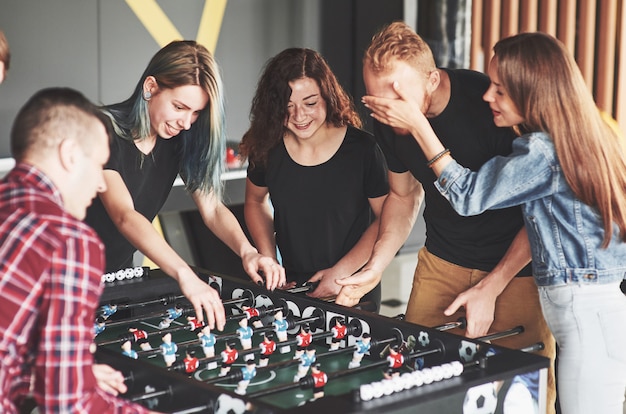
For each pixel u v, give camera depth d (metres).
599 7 6.45
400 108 2.61
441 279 3.10
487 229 2.97
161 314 2.83
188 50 2.89
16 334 1.67
